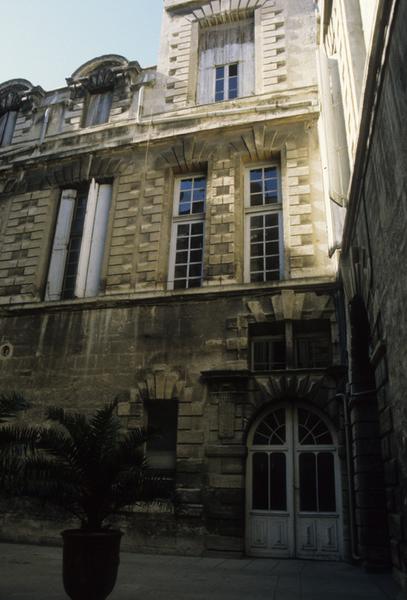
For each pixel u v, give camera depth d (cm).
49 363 1367
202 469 1130
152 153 1570
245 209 1437
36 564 915
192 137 1532
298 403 1159
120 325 1338
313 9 1623
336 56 1196
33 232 1608
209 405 1181
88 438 659
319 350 1207
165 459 1199
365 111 722
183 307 1302
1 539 1227
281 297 1228
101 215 1558
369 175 768
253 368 1234
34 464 640
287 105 1471
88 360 1331
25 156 1752
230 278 1319
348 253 1084
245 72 1648
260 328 1250
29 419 1323
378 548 904
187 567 918
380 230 704
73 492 638
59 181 1652
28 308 1450
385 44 593
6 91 1964
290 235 1318
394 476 699
